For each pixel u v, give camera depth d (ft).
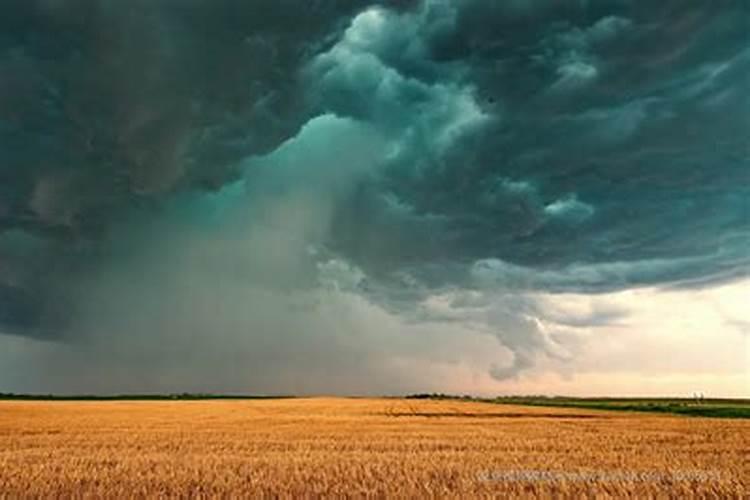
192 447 117.50
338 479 72.64
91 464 88.12
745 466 90.38
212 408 313.94
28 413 254.88
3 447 117.80
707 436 147.64
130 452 107.24
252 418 225.35
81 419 215.72
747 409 331.98
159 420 211.82
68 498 64.69
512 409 322.55
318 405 358.43
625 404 442.09
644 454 106.83
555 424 195.42
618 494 65.46
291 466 84.48
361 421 209.56
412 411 292.20
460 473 78.95
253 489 67.15
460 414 265.95
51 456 99.19
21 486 68.69
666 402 525.34
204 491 66.74
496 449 115.03
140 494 65.62
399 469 80.59
